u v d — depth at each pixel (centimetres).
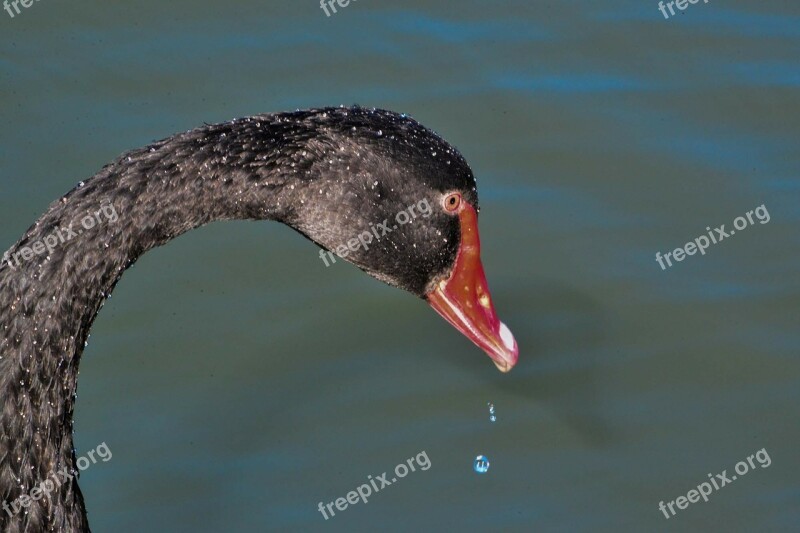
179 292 1171
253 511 1015
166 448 1054
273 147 663
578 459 1070
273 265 1205
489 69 1362
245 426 1075
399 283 755
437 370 1133
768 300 1177
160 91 1323
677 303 1173
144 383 1098
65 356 605
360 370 1127
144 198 624
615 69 1368
